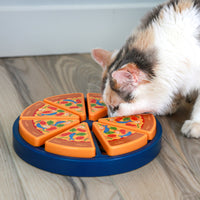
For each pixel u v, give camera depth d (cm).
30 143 90
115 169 88
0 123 103
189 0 99
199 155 95
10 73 127
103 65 103
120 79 92
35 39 138
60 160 87
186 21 97
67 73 130
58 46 141
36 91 118
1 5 131
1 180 86
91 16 139
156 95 96
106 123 96
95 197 84
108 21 141
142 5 141
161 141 98
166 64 95
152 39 96
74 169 87
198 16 97
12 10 132
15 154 93
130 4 140
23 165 90
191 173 90
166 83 96
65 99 106
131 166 89
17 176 87
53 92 118
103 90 99
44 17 135
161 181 87
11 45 137
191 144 98
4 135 98
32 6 133
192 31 96
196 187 86
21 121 95
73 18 138
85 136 91
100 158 87
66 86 122
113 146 88
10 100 112
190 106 114
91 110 101
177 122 106
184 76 98
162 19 98
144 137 91
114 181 87
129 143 89
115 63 98
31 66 133
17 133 93
